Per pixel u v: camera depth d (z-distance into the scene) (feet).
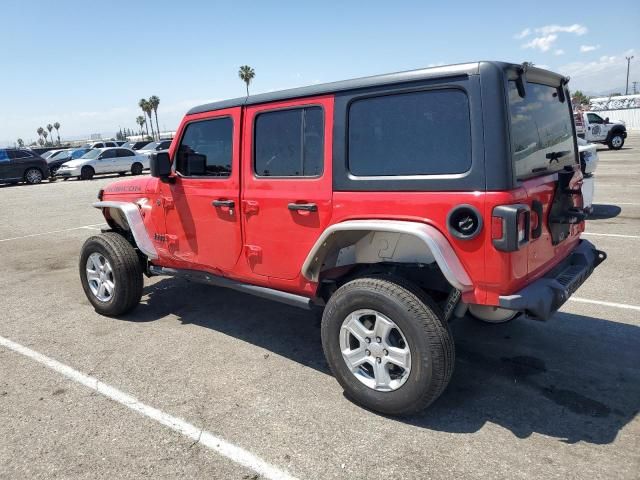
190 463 8.95
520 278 9.04
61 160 96.22
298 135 11.25
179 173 14.19
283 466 8.78
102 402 11.14
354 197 10.25
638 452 8.79
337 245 11.10
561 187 10.53
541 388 11.10
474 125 8.75
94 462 9.07
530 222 9.04
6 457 9.30
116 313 16.26
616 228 26.05
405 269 11.29
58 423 10.36
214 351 13.67
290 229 11.51
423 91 9.38
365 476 8.45
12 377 12.47
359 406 10.64
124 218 17.04
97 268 16.44
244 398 11.10
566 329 14.16
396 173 9.76
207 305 17.49
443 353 9.26
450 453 8.95
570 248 11.88
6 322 16.55
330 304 10.53
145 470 8.81
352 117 10.32
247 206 12.30
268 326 15.43
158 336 14.84
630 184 41.16
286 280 11.95
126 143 111.96
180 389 11.60
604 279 18.22
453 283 9.00
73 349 14.08
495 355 12.75
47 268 24.23
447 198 9.06
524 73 9.50
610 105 151.23
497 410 10.28
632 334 13.70
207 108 13.14
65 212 44.14
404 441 9.34
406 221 9.59
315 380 11.87
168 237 14.75
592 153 25.50
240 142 12.35
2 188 74.95
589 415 10.02
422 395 9.47
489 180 8.66
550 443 9.14
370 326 10.28
